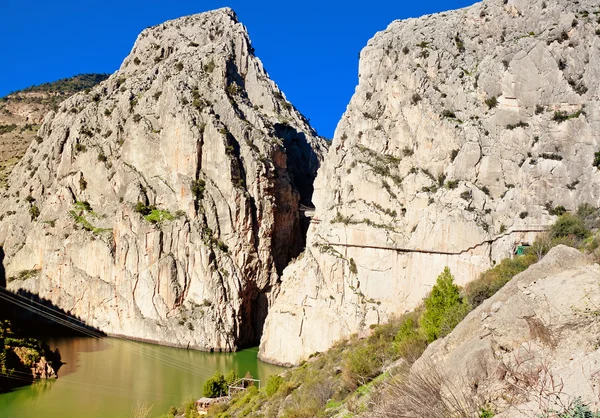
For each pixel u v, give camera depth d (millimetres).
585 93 69625
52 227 132500
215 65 135750
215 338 107875
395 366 27500
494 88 76562
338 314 82375
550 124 70000
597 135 67062
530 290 20625
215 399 64688
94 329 121250
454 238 72688
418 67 84688
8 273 136125
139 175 126688
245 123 125688
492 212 71625
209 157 121000
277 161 124188
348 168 88312
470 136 75500
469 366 17891
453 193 74625
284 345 88688
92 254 124250
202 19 153875
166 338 112000
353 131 91188
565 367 15297
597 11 73625
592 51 70625
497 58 77188
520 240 67438
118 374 89562
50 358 92625
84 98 148875
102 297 121438
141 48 154625
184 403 67750
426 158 80500
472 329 21719
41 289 128875
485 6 84750
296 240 125000
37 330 124625
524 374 14719
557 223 59031
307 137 147125
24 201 142625
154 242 116938
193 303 113375
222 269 113312
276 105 145750
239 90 137875
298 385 51000
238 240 115312
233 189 116562
